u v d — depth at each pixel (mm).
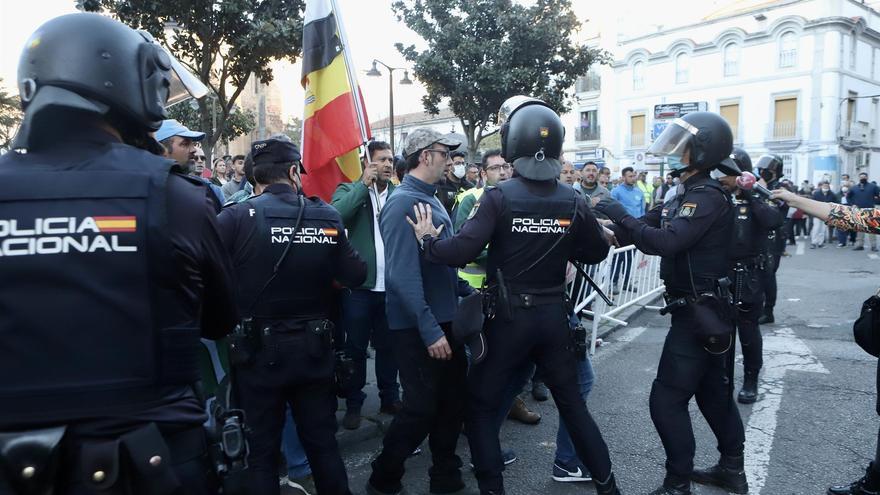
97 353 1271
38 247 1251
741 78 29984
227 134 12125
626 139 34344
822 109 27750
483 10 12984
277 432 2463
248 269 2393
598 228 2861
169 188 1411
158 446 1293
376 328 4047
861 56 29297
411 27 13195
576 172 6668
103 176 1329
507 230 2611
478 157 15000
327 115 3988
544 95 13227
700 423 4023
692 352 2898
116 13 6625
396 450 2889
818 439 3744
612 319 6652
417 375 2857
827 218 2934
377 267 3883
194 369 1451
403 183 2986
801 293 8883
